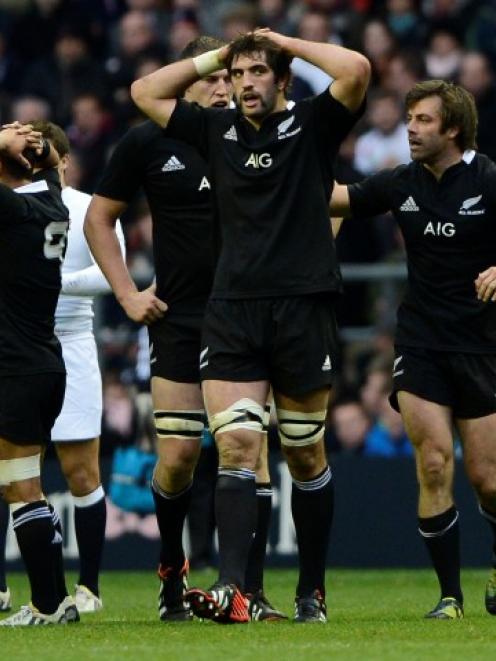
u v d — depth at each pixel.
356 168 55.16
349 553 45.47
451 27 59.69
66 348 32.78
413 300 27.95
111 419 47.50
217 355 25.33
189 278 27.25
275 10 61.66
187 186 27.12
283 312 25.17
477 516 44.66
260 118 25.34
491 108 54.47
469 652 22.00
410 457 45.44
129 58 60.97
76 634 24.66
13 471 25.77
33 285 25.47
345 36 59.56
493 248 27.59
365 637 23.86
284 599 33.91
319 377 25.41
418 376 27.69
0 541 32.81
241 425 25.06
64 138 32.72
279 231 25.19
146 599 35.41
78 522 32.75
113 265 27.66
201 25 67.69
